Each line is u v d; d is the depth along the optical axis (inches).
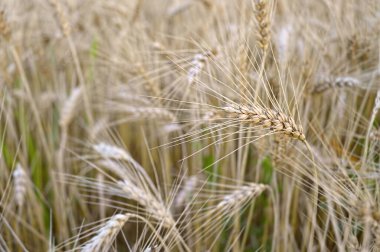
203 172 35.0
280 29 36.4
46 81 43.4
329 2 35.9
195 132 28.5
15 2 41.1
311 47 35.2
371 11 35.4
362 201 27.3
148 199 29.5
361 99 36.2
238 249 33.1
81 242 35.1
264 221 35.1
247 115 26.4
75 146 41.6
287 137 27.8
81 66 44.4
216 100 33.4
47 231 36.4
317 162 30.9
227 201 30.6
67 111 38.6
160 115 34.1
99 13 44.8
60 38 42.4
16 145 38.8
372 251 27.4
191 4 41.8
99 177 35.5
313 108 35.0
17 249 34.2
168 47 38.3
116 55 40.2
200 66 30.0
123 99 40.9
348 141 32.4
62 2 42.4
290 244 32.7
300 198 34.6
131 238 36.8
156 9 45.9
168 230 29.6
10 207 35.0
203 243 33.4
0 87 38.2
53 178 36.2
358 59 35.7
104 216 35.9
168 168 35.8
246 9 35.3
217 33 37.1
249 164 37.0
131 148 41.8
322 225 32.9
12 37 38.7
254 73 32.9
